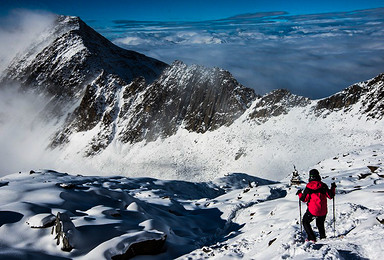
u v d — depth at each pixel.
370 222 8.65
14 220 12.64
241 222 17.14
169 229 14.29
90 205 16.23
